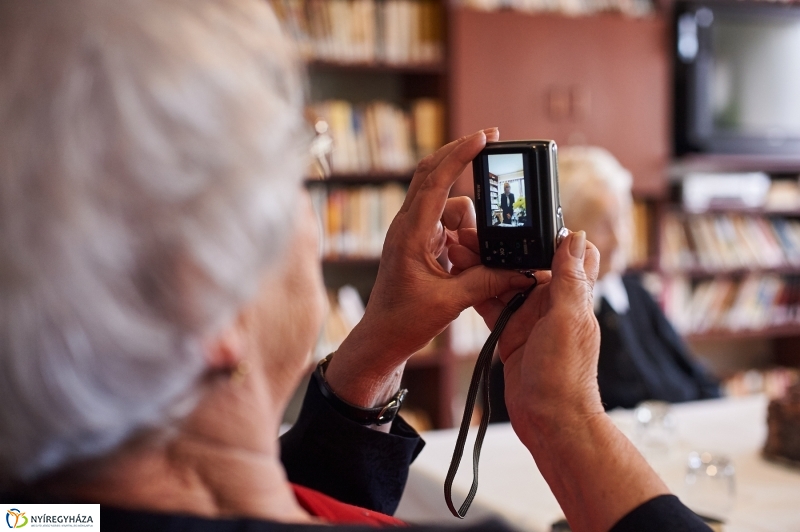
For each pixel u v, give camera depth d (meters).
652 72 3.15
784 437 1.47
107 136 0.38
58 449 0.41
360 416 0.79
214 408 0.46
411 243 0.72
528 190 0.68
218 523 0.45
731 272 3.47
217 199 0.39
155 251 0.38
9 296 0.37
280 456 0.81
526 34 2.96
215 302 0.40
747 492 1.34
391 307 0.74
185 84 0.39
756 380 3.64
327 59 2.80
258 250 0.41
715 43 3.30
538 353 0.63
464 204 0.78
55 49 0.39
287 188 0.42
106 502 0.45
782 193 3.48
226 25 0.43
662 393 2.39
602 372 2.40
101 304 0.38
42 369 0.38
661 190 3.21
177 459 0.46
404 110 3.19
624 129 3.12
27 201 0.37
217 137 0.40
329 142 0.53
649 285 3.32
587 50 3.05
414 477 1.43
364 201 2.87
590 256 0.68
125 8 0.40
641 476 0.58
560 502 0.61
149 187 0.38
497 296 0.73
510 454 1.54
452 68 2.89
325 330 2.87
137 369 0.39
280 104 0.43
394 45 2.88
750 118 3.40
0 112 0.38
